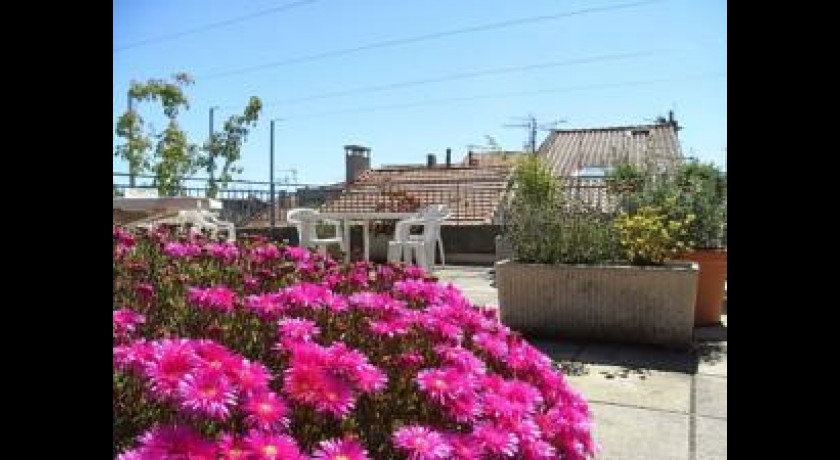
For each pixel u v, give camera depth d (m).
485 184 15.80
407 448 1.32
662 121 24.30
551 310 5.05
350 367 1.44
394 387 1.53
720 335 5.23
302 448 1.28
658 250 4.99
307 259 2.98
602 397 3.62
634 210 5.80
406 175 19.88
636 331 4.84
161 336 1.69
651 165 7.35
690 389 3.76
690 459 2.77
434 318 1.97
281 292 1.98
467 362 1.70
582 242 5.16
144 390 1.34
